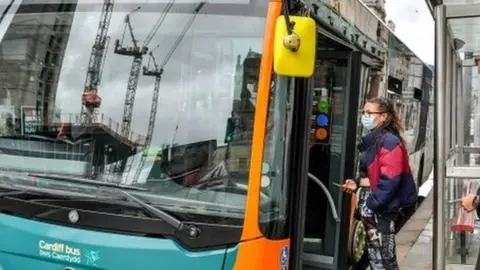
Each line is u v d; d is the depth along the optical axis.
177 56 3.30
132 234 3.11
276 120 3.18
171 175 3.21
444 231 4.21
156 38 3.35
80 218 3.21
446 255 4.74
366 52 5.52
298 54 3.00
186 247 3.05
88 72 3.45
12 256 3.36
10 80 3.63
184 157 3.21
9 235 3.34
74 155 3.40
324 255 5.06
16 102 3.59
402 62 7.98
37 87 3.55
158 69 3.32
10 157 3.52
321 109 5.06
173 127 3.26
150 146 3.28
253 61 3.13
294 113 3.30
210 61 3.23
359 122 5.27
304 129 3.42
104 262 3.13
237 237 3.04
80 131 3.41
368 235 4.65
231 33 3.20
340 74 5.04
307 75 3.03
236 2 3.21
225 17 3.22
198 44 3.27
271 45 3.11
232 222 3.05
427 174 11.93
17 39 3.65
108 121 3.37
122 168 3.29
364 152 4.55
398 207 4.54
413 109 9.34
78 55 3.49
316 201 5.12
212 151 3.17
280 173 3.21
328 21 4.06
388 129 4.49
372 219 4.59
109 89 3.40
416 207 10.20
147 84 3.33
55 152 3.44
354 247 5.57
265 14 3.13
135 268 3.09
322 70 5.05
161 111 3.29
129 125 3.33
